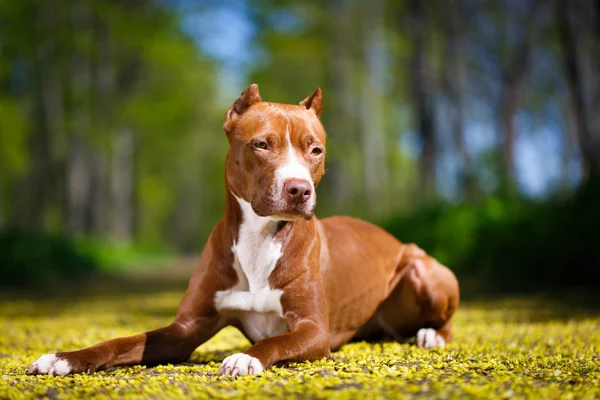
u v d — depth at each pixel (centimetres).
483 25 2745
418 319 522
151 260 3294
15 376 376
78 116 2777
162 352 422
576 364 409
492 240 1281
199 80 3472
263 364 368
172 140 3656
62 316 900
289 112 421
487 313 796
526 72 2453
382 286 505
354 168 3344
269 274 421
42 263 1838
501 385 332
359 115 3142
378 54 2845
